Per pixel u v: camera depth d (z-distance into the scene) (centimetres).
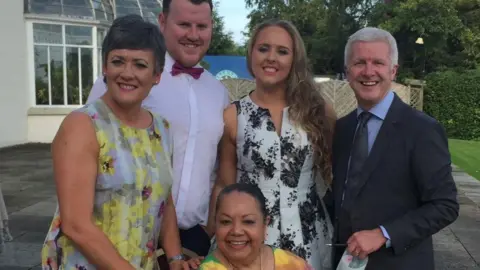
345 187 235
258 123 252
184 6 253
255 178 250
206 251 266
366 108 232
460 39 1998
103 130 176
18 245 519
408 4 1900
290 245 241
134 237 181
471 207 733
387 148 219
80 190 168
